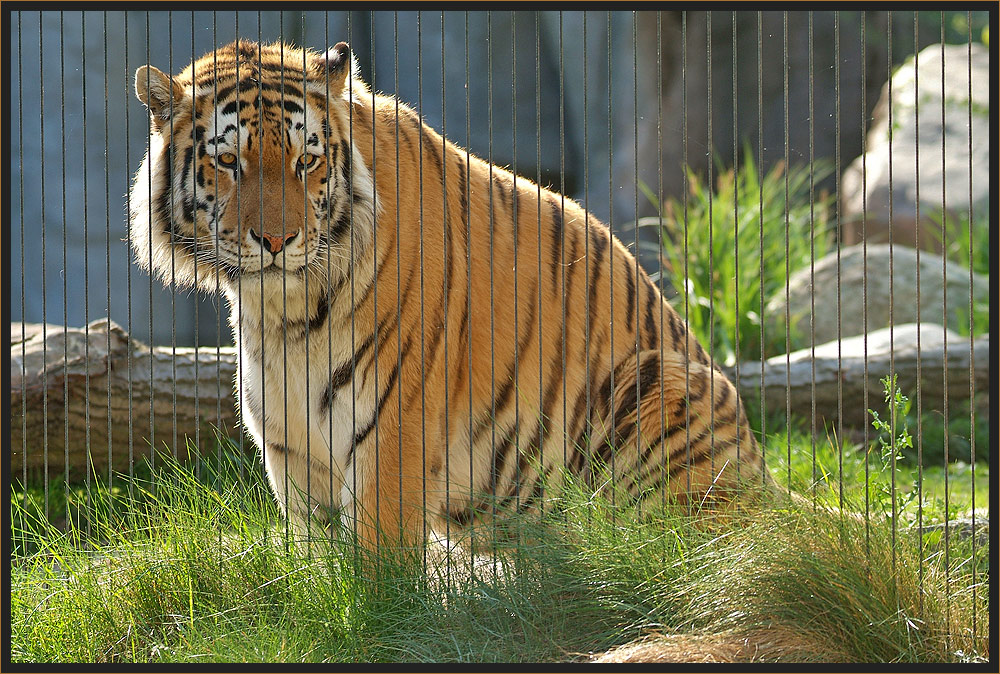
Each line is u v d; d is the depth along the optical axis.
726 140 31.75
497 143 33.69
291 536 8.66
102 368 12.16
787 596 7.89
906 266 18.86
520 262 9.45
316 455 8.88
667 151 31.75
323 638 8.04
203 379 12.62
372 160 8.75
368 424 8.62
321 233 8.45
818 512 8.39
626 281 10.09
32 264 28.36
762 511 8.55
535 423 9.43
